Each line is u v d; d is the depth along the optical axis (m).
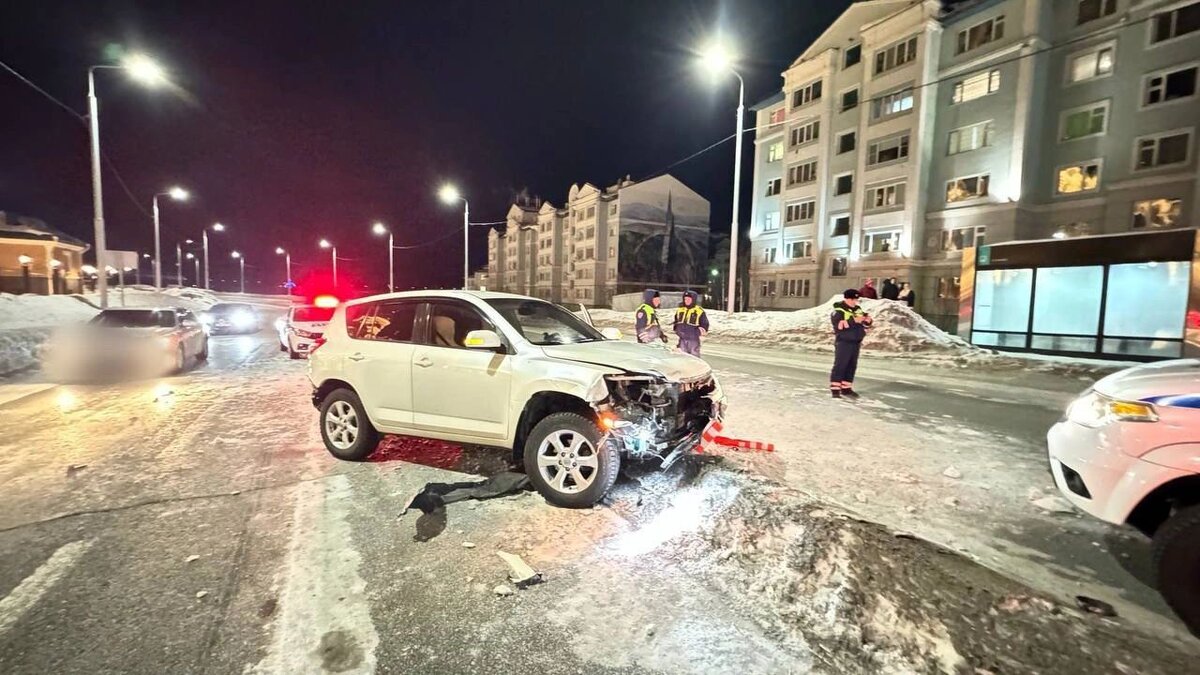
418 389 5.04
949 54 29.89
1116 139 24.55
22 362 13.74
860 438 6.20
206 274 63.78
